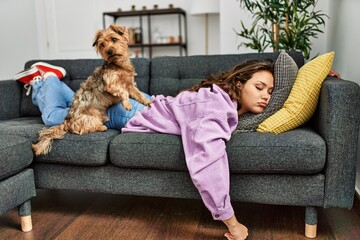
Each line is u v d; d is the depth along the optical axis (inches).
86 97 68.0
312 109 58.0
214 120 53.5
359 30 71.0
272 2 89.7
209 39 183.3
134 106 69.9
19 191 58.7
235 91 60.1
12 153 56.4
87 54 188.9
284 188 54.6
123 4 188.9
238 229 52.1
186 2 184.2
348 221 62.3
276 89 59.9
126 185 61.4
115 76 68.7
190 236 58.3
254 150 52.8
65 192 81.4
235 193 56.6
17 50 181.9
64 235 59.9
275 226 60.9
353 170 52.1
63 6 186.9
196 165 50.6
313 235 56.3
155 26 190.2
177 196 59.4
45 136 62.1
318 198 53.6
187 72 82.3
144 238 58.1
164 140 57.4
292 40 91.9
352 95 50.5
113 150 59.4
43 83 81.6
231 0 123.0
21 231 61.8
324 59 57.8
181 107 59.6
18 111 91.4
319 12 103.6
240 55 80.5
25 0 181.8
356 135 51.2
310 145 51.2
